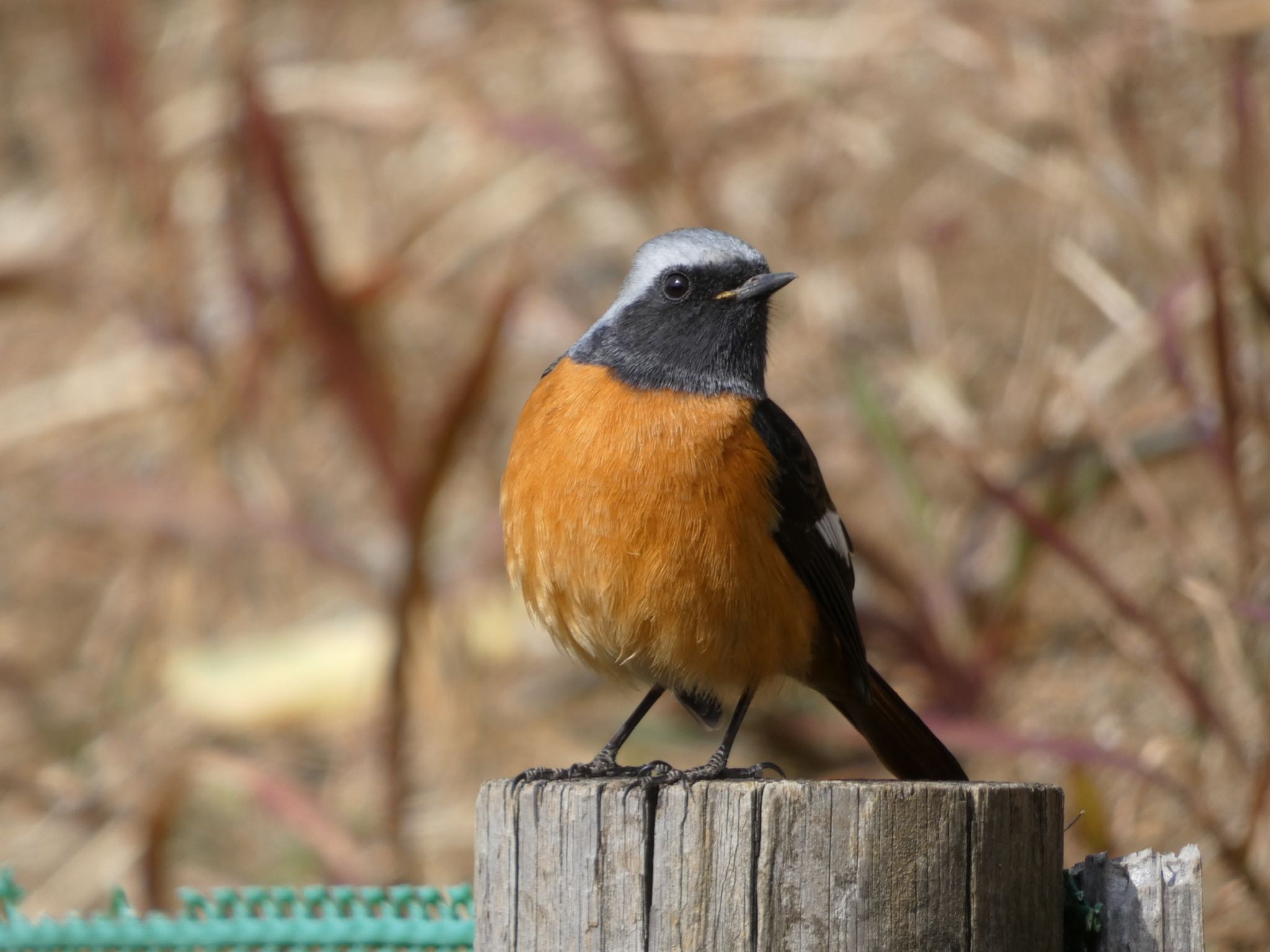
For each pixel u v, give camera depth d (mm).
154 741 14172
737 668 7496
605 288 16250
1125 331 13438
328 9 20031
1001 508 12641
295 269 12383
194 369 15930
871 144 16484
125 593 15938
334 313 12398
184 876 12969
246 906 6605
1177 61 15445
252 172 14516
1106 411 13188
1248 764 10812
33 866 13234
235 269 15633
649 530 7109
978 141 14578
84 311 18047
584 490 7152
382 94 17703
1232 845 9992
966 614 12352
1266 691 10812
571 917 5398
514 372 16438
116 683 15094
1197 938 5445
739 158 17000
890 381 14656
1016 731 10539
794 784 5277
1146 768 9883
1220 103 14758
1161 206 13383
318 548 13703
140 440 16828
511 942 5562
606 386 7430
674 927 5227
